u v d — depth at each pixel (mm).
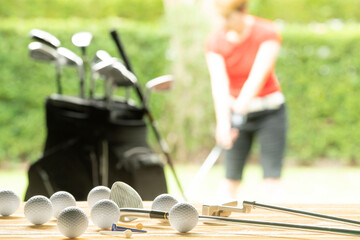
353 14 13180
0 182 9359
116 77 4270
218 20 11633
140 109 4461
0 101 10969
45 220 1686
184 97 11633
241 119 4883
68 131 4129
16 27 10930
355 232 1461
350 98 11547
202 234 1555
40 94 10984
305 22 13281
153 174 4219
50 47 4512
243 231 1595
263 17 13234
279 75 11602
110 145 4176
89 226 1689
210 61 4965
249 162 11992
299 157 11773
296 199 8242
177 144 11703
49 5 12359
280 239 1496
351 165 11859
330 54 11531
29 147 11070
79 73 4492
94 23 11141
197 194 8406
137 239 1490
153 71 11547
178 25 11562
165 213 1641
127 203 1800
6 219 1782
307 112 11633
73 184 4113
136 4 12789
